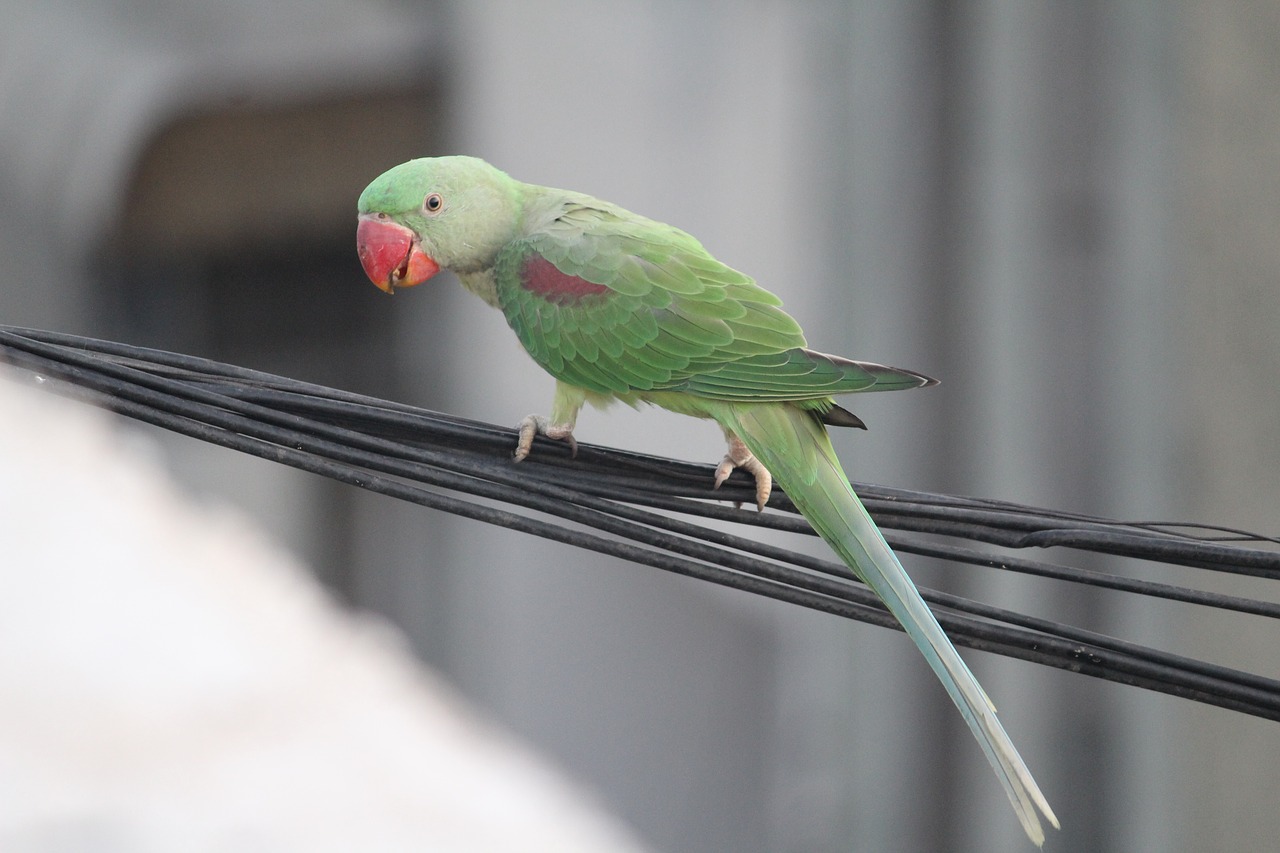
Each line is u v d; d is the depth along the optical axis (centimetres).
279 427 579
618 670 2069
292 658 2019
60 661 1880
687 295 657
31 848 1528
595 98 1992
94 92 2331
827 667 1830
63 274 2422
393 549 2364
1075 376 1647
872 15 1659
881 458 1711
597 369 668
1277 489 1622
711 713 1958
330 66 2331
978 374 1677
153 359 578
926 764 1786
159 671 1912
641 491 621
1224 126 1576
